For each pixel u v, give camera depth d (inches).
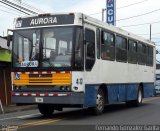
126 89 793.6
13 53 624.7
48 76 594.2
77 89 583.8
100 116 645.3
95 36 639.8
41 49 604.7
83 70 593.9
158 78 1715.1
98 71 650.2
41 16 613.6
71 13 596.4
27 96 605.3
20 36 623.2
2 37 956.6
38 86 599.8
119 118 614.9
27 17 624.4
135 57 852.0
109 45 701.3
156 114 684.7
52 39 600.4
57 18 601.6
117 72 740.7
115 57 730.2
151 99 1186.0
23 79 610.9
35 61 604.7
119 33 752.3
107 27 692.7
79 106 600.4
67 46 589.9
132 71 830.5
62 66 587.8
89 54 615.5
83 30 597.0
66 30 594.2
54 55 595.8
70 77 583.2
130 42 819.4
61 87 586.2
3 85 1031.6
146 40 938.1
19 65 615.8
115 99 730.8
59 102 585.0
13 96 618.2
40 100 595.8
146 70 935.0
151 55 980.6
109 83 698.2
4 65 1024.2
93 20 633.6
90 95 619.5
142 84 905.5
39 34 609.6
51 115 675.4
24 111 844.6
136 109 797.2
